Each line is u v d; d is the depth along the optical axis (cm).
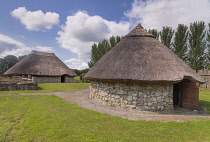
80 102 930
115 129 474
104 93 901
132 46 930
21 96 1033
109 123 530
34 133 430
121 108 798
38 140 392
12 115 593
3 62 3966
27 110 673
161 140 403
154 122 554
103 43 3316
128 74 739
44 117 574
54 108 729
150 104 762
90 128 477
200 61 2484
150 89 766
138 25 1130
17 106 742
